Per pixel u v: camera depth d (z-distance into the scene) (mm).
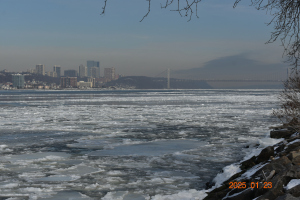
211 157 11734
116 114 31422
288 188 5570
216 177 8422
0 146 14148
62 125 22375
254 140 15203
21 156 12195
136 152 12812
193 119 26156
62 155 12344
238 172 8078
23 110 37625
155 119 26281
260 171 6938
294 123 11617
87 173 9734
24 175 9539
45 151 13156
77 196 7730
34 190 8156
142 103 54000
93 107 43125
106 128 20578
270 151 8648
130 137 16750
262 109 37469
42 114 31719
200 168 10211
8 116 29531
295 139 10266
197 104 50344
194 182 8734
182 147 13781
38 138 16562
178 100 65938
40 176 9453
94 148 13750
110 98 78625
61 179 9133
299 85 10211
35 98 81250
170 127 20938
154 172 9797
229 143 14641
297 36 4504
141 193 7895
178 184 8578
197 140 15617
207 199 6797
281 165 6781
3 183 8773
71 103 54844
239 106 44125
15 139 16250
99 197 7676
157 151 12961
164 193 7891
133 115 30188
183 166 10500
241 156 11820
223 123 22984
